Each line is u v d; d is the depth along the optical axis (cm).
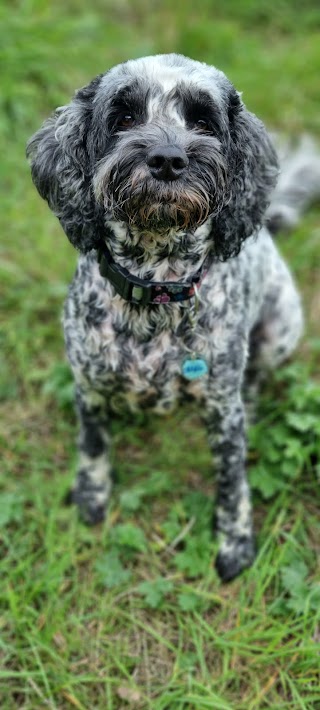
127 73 80
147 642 90
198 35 171
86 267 88
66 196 85
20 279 126
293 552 95
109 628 90
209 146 78
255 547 97
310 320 124
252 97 159
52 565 94
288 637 89
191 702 83
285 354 110
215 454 95
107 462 101
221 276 88
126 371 88
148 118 79
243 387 109
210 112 81
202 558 96
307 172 138
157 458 107
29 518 100
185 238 83
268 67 165
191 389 90
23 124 150
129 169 76
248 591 93
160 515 102
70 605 93
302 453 100
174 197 76
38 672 85
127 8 188
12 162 143
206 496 102
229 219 85
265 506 102
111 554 96
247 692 85
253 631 89
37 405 113
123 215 79
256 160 88
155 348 87
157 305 85
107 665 88
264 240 102
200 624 90
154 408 93
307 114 158
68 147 84
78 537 98
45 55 160
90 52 165
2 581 93
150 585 93
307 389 105
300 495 102
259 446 105
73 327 89
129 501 100
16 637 89
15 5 178
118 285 84
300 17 187
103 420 98
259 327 106
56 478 104
